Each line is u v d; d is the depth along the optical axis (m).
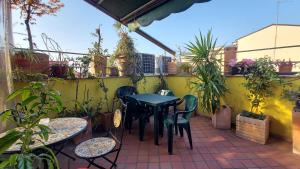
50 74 3.08
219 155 2.71
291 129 3.04
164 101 3.16
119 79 4.43
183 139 3.32
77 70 3.53
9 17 2.49
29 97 0.95
